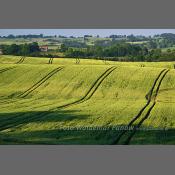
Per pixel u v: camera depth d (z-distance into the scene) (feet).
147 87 246.47
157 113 215.10
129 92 240.94
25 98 240.32
